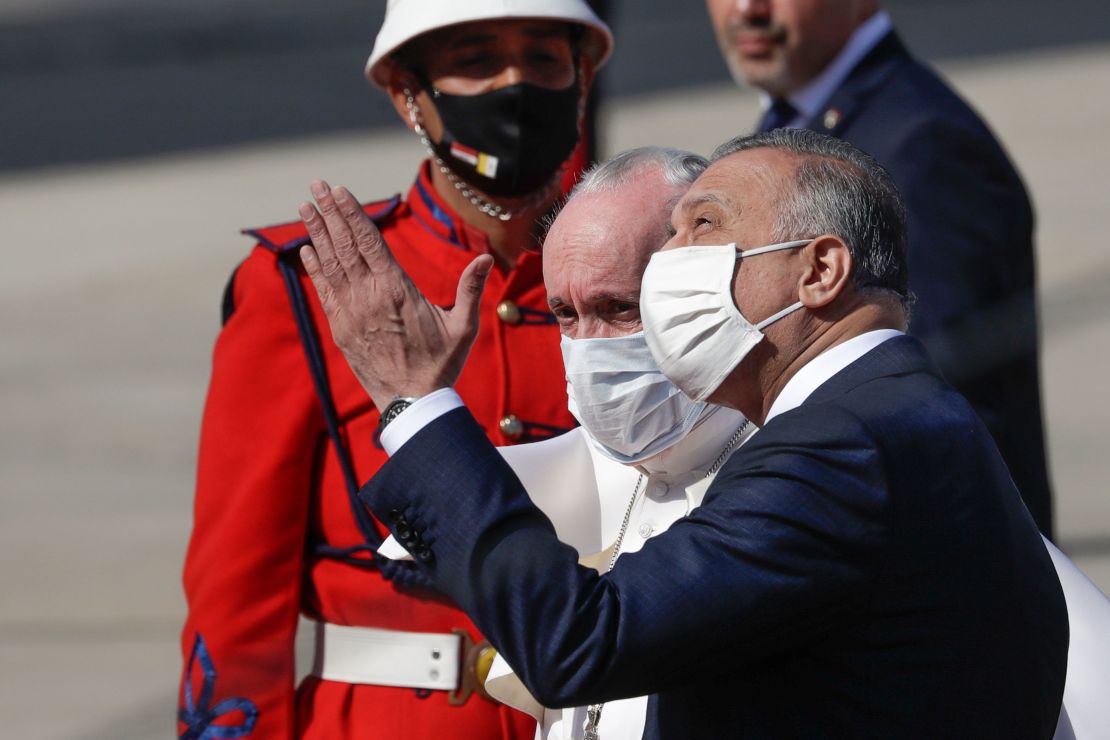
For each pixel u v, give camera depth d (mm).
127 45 63219
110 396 26797
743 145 7004
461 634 8898
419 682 8922
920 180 11648
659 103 45875
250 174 41812
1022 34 54344
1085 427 22797
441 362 7023
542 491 8180
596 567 7953
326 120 48281
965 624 6309
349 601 9086
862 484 6238
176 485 23094
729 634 6223
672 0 65875
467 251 9516
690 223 6828
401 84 9555
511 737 8891
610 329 7555
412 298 7043
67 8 70625
